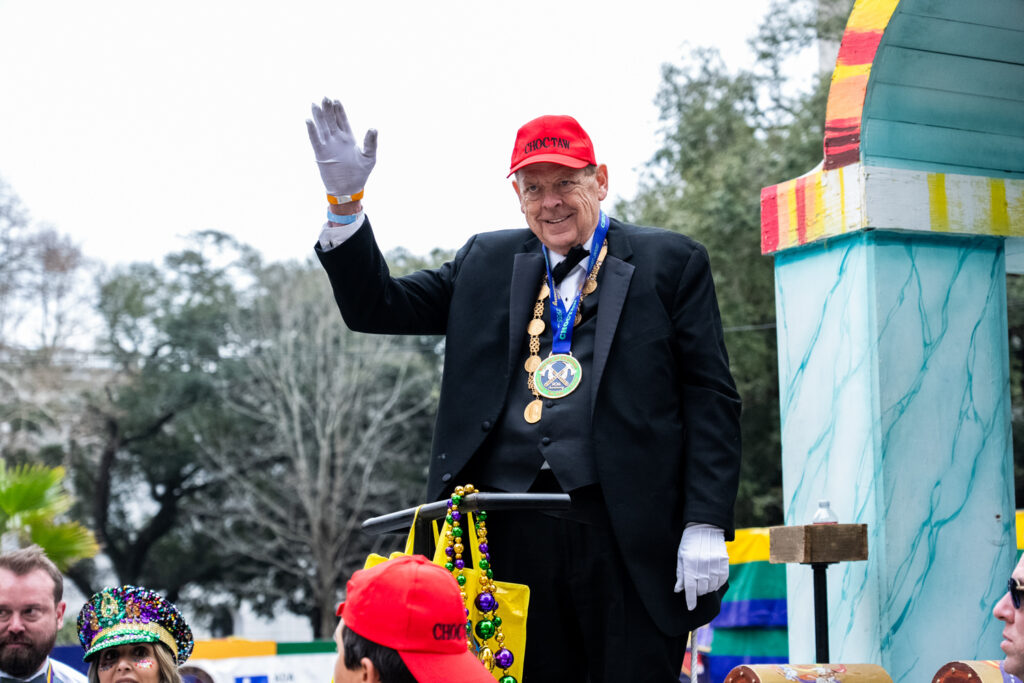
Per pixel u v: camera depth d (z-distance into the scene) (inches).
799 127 769.6
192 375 1473.9
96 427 1443.2
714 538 122.3
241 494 1472.7
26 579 178.4
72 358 1432.1
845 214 200.2
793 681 149.9
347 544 1417.3
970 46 202.8
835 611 195.9
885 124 201.9
